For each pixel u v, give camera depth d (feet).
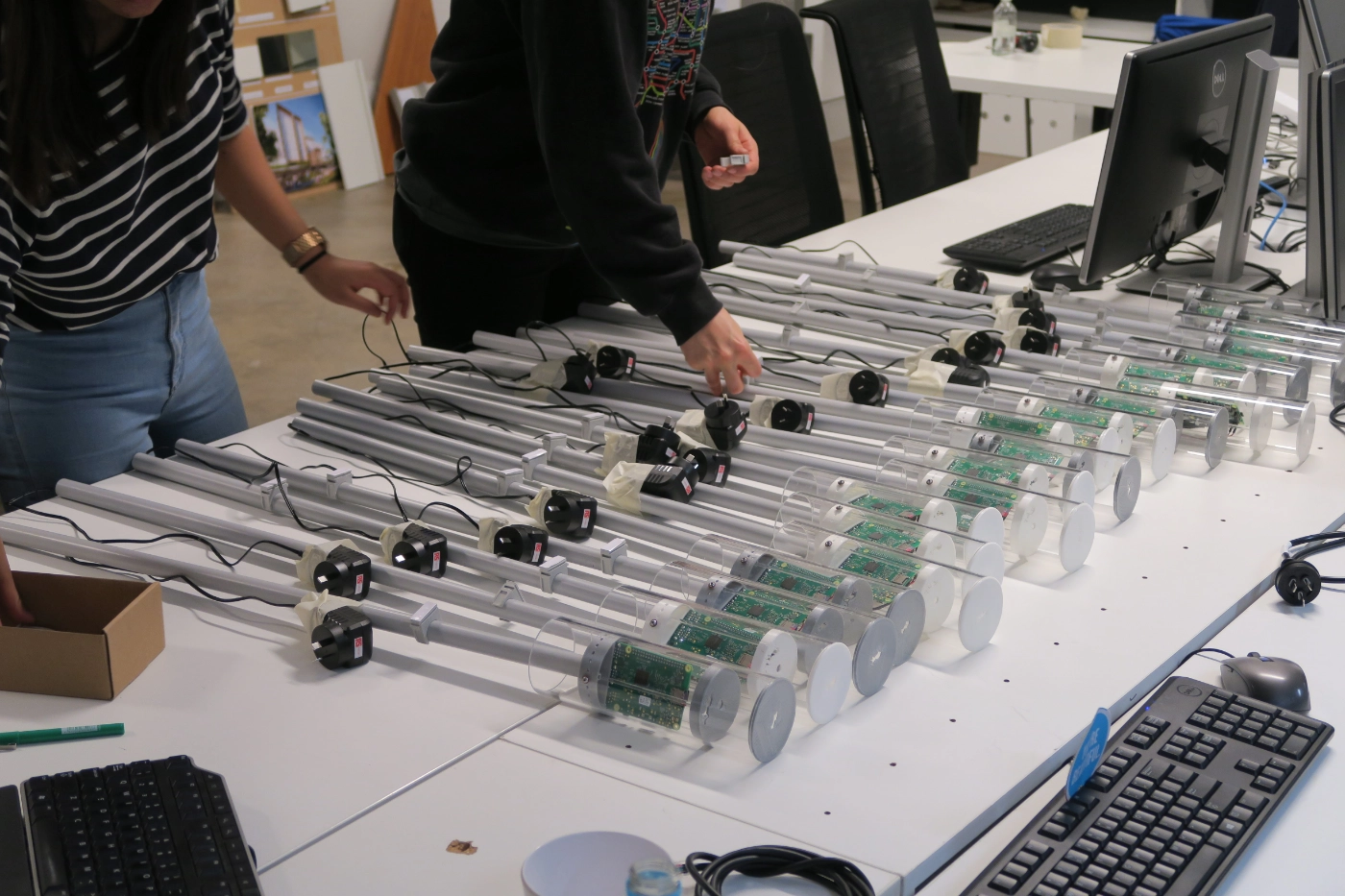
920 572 3.81
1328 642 3.84
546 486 4.86
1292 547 4.37
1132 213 6.56
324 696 3.60
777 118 9.11
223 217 17.47
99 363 5.20
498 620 3.99
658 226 5.02
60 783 3.07
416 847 2.98
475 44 5.72
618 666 3.46
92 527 4.61
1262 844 2.95
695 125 6.63
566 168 4.89
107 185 4.57
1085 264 6.62
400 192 6.48
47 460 5.30
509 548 4.30
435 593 4.09
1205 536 4.51
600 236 5.00
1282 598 4.10
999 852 3.00
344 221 17.48
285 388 12.33
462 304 6.62
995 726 3.44
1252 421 5.08
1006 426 4.99
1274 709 3.35
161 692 3.61
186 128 4.82
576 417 5.46
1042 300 6.70
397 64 19.49
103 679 3.53
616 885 2.75
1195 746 3.19
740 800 3.15
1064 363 5.74
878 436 5.21
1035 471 4.47
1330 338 5.80
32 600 3.86
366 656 3.76
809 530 4.32
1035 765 3.27
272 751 3.34
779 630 3.50
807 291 6.97
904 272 7.08
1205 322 6.08
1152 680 3.70
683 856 2.93
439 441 5.24
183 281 5.39
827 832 3.01
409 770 3.27
